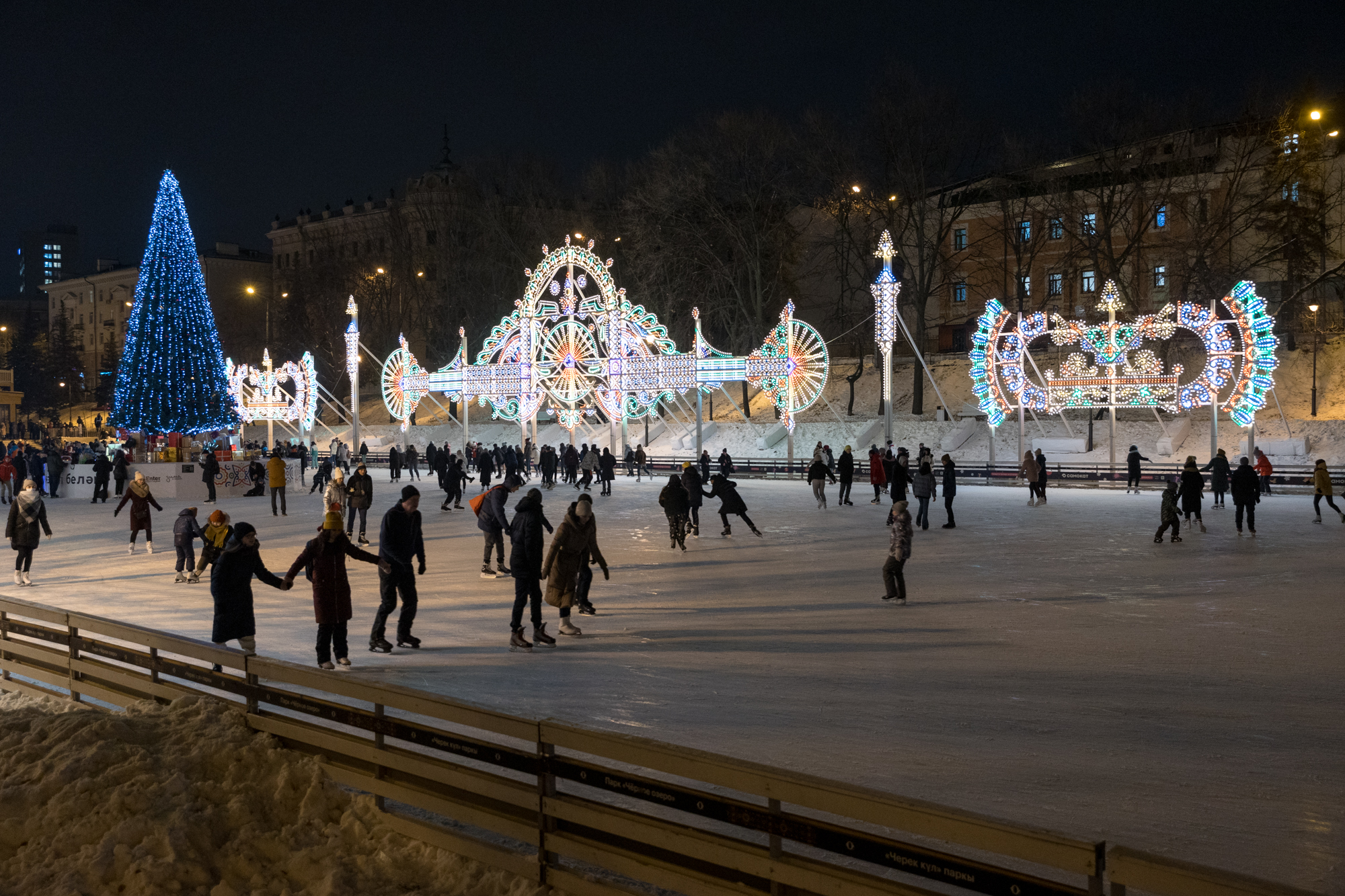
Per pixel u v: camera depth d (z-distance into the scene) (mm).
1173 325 34219
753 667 9500
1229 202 46312
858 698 8273
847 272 61312
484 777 5090
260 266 111500
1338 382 41219
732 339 55656
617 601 13383
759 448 48312
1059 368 46750
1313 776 6281
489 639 11125
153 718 6590
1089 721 7559
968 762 6574
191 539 15969
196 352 38062
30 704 8297
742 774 4230
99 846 5023
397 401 47969
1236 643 10258
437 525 24609
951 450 43781
